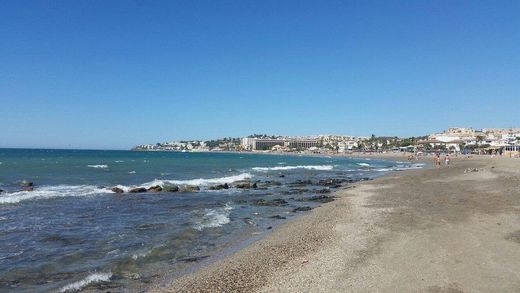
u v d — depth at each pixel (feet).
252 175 180.14
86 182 128.47
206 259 41.70
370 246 43.86
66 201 82.43
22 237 49.67
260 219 66.23
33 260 40.19
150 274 36.50
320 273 35.09
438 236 46.47
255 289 31.68
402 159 441.27
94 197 90.12
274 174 188.24
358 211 69.05
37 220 61.11
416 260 37.65
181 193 104.12
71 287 32.76
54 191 98.37
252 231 56.29
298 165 293.02
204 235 53.26
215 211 73.72
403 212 65.51
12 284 33.45
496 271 33.60
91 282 34.01
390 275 33.73
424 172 177.78
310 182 138.62
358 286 31.45
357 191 104.12
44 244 46.50
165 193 102.58
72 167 202.18
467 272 33.58
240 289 31.78
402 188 106.83
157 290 31.96
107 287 32.91
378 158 499.92
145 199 89.30
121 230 54.85
